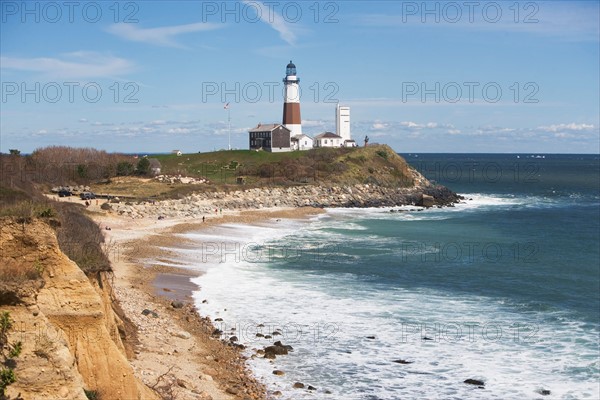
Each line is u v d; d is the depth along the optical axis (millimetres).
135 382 15703
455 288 39281
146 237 54375
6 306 13383
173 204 76125
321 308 33156
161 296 33875
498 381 23625
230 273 41781
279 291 36844
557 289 39500
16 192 28500
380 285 39500
